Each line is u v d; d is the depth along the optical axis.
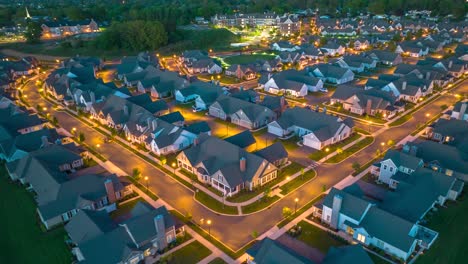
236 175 63.34
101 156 78.31
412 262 46.69
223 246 50.62
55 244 51.75
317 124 84.75
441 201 58.53
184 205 60.47
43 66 163.00
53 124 96.50
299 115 89.06
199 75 147.50
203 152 71.38
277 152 71.88
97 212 53.59
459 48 162.38
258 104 98.00
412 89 107.38
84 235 49.72
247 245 50.66
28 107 110.62
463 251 48.56
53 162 70.00
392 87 110.06
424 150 70.81
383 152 76.88
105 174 70.44
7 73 138.50
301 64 158.38
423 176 60.16
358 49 185.75
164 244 50.25
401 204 54.16
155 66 154.00
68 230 52.28
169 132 80.94
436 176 59.66
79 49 195.50
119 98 98.81
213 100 108.75
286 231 53.44
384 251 48.66
